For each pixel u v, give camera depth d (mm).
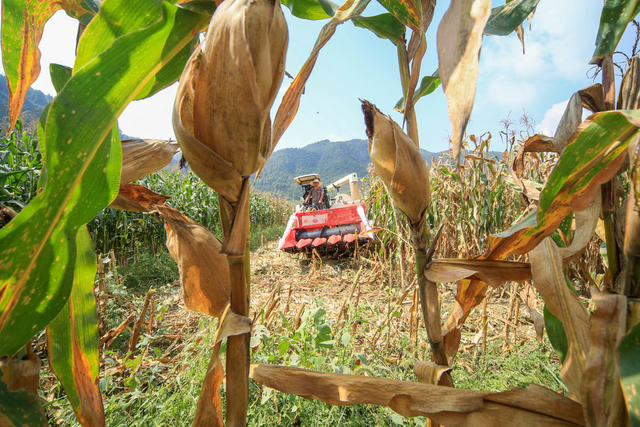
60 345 642
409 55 795
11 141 4027
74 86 466
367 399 619
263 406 1802
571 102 589
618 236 544
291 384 660
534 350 2365
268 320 2617
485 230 4312
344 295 4371
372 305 3590
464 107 413
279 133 771
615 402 453
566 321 593
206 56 477
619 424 447
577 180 515
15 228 442
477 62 413
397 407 607
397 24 879
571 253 610
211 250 773
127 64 499
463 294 855
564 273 649
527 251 657
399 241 4289
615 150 470
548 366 2135
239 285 577
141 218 6082
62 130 459
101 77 484
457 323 859
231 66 459
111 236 6023
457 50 435
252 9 461
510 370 2193
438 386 607
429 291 715
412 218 686
